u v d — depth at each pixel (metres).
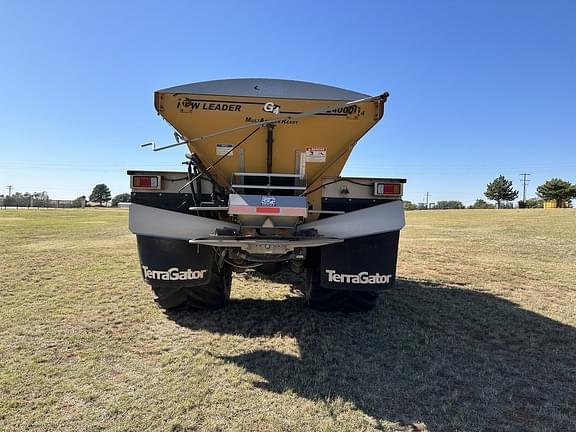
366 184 4.47
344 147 4.63
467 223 24.08
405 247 11.82
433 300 5.82
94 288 6.25
